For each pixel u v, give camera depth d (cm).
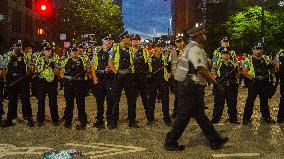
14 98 1123
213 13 4784
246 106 1096
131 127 1079
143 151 803
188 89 776
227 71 1090
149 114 1143
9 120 1123
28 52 1274
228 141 879
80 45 1094
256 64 1089
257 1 4359
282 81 1099
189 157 748
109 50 1105
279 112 1111
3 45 3747
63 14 4653
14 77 1108
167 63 1116
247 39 4225
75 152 753
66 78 1081
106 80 1092
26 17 4609
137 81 1139
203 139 905
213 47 4678
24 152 811
